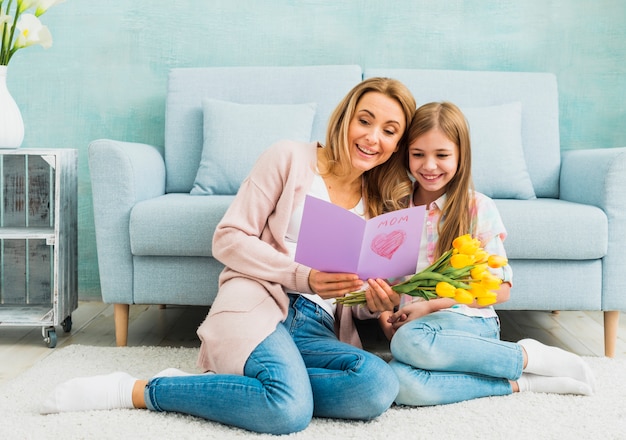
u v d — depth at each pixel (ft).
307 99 7.88
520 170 7.47
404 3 8.52
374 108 4.81
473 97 7.89
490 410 4.64
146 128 8.70
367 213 5.20
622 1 8.46
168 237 6.21
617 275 6.20
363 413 4.39
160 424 4.26
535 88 8.00
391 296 4.51
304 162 5.01
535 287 6.24
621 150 6.26
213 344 4.50
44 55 8.63
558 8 8.48
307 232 4.35
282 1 8.56
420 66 8.59
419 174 5.12
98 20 8.60
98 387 4.52
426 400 4.74
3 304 7.58
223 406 4.21
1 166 8.09
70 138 8.68
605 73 8.54
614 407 4.73
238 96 7.97
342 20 8.57
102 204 6.37
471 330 4.96
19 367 5.89
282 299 4.68
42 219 8.11
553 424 4.38
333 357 4.57
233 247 4.75
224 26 8.60
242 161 7.38
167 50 8.63
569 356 5.08
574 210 6.15
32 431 4.16
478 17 8.51
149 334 7.14
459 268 4.33
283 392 4.14
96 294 8.75
